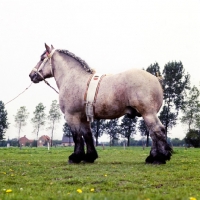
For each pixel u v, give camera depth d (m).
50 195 5.32
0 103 79.25
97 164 10.48
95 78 10.51
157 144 9.86
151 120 9.62
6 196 5.14
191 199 4.88
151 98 9.62
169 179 7.33
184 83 54.53
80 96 10.51
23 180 7.33
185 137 50.56
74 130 10.77
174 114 55.22
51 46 12.10
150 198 5.14
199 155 16.42
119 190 6.12
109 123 71.12
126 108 10.09
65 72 11.34
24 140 97.19
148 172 8.43
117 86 9.97
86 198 4.66
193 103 51.59
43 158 14.65
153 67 55.50
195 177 7.73
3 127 79.94
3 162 11.45
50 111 76.00
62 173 8.39
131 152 22.20
